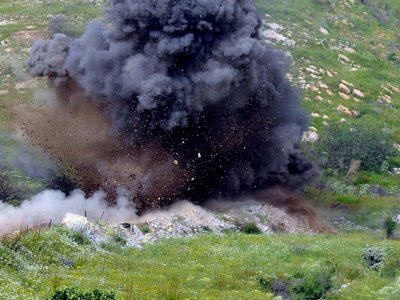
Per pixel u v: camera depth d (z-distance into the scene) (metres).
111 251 86.06
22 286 64.81
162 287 71.06
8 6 198.88
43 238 80.56
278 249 90.31
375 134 164.50
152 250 87.81
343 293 74.94
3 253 72.44
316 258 87.12
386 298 73.12
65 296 58.47
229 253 88.12
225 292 72.50
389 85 199.38
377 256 86.06
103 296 58.66
